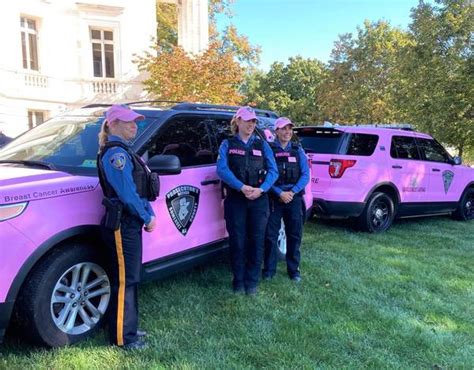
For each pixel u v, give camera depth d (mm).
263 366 3188
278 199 4859
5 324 2939
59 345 3250
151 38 20500
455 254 6523
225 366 3139
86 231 3342
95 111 4719
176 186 4160
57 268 3186
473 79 14508
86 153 3924
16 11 17188
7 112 17141
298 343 3520
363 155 7457
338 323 3947
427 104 16125
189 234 4328
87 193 3398
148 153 4004
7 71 17031
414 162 8219
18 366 3029
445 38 15797
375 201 7598
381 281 5180
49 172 3482
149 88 19484
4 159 4043
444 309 4434
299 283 4961
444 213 9219
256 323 3859
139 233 3271
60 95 19000
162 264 4062
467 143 16031
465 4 15461
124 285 3266
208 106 5020
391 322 4020
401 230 8125
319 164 7391
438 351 3545
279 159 4805
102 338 3463
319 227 8039
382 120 30672
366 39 33188
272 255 5031
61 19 18766
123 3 19719
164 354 3281
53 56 18672
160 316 3930
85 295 3451
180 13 23938
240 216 4414
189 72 18500
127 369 3061
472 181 9531
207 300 4352
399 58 18938
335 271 5453
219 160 4312
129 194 3117
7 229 2916
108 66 20156
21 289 3068
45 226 3090
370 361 3312
